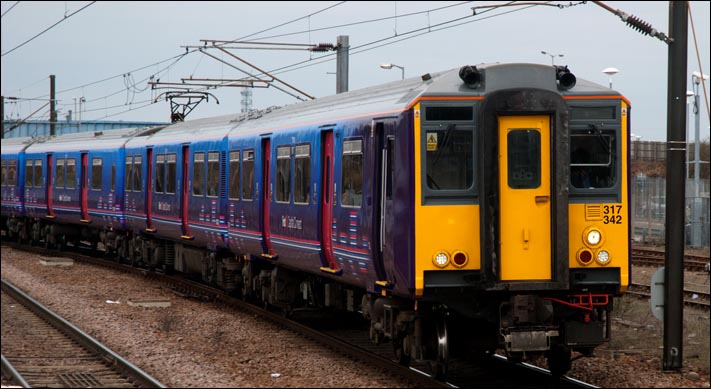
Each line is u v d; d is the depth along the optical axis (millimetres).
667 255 17750
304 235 22031
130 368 18234
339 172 19844
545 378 17375
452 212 15992
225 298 29312
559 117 15883
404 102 16578
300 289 24969
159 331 23453
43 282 34281
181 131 34188
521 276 16000
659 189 56906
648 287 29906
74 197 44625
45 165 48344
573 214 16375
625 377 17281
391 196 16953
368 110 18422
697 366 18219
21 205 51406
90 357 20344
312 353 20344
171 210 33781
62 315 26375
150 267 37719
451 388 15953
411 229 15898
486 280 15742
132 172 38438
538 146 16031
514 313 15992
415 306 16500
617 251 16469
